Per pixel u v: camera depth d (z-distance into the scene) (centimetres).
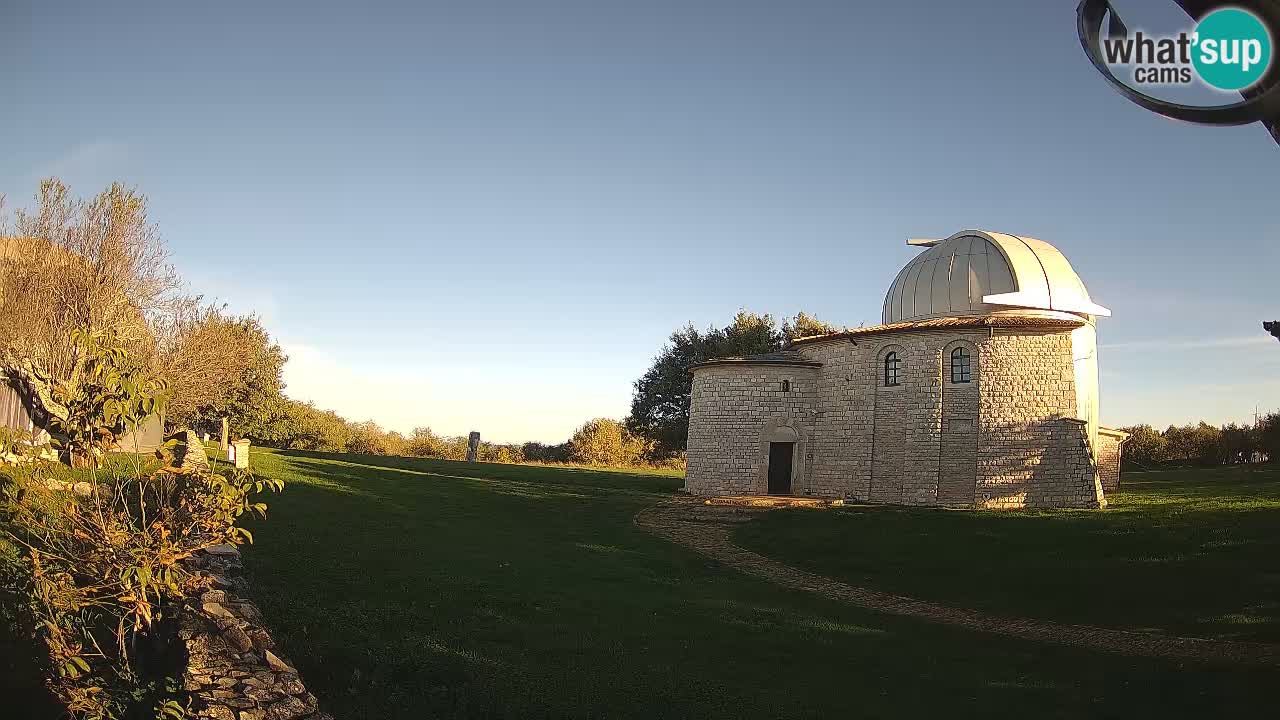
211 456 3322
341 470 3738
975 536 2639
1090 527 2619
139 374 1071
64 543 1123
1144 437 8044
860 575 2341
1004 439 3303
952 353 3447
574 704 1162
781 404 3900
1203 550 2227
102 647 1088
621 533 2791
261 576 1617
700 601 1883
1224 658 1546
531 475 4734
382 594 1634
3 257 2469
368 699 1128
